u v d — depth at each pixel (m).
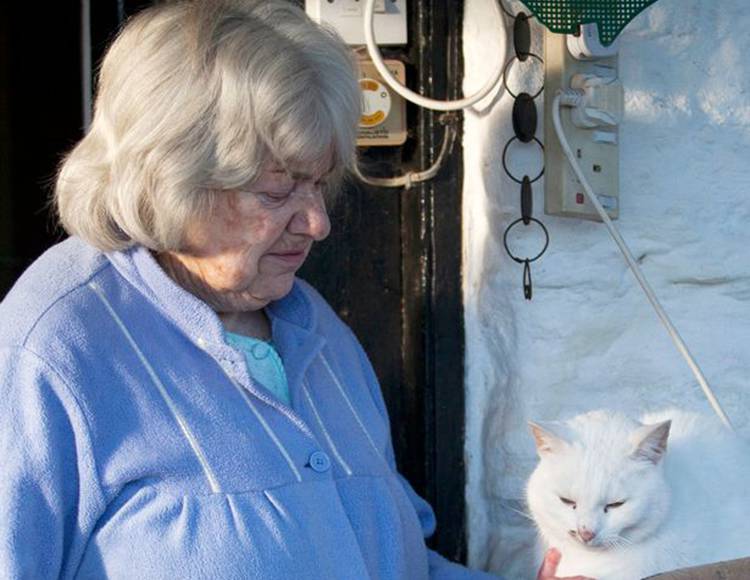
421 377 3.00
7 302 1.97
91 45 3.17
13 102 3.23
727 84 3.01
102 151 2.00
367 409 2.33
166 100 1.91
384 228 3.00
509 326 2.96
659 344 3.01
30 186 3.26
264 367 2.15
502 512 3.00
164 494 1.94
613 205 2.89
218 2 1.99
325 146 1.99
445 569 2.45
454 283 2.98
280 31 1.97
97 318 1.96
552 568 2.44
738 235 3.04
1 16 3.18
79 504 1.90
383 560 2.18
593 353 2.99
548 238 2.93
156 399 1.95
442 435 3.00
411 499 2.48
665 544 2.67
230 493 1.96
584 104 2.81
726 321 3.05
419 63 2.93
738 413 3.05
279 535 1.97
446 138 2.94
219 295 2.11
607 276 2.97
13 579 1.82
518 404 2.96
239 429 2.00
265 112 1.91
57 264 2.04
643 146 2.98
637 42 2.96
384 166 2.98
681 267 3.02
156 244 2.01
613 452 2.69
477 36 2.90
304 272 2.98
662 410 3.02
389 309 3.02
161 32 1.96
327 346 2.31
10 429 1.87
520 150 2.92
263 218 2.00
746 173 3.02
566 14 2.72
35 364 1.88
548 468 2.74
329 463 2.09
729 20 3.01
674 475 2.72
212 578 1.92
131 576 1.92
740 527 2.68
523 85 2.91
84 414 1.88
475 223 2.95
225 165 1.93
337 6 2.85
